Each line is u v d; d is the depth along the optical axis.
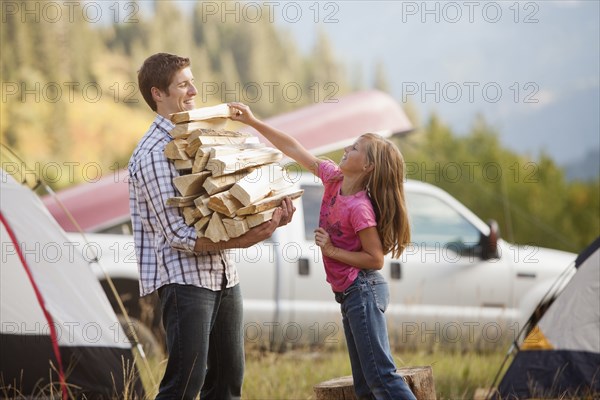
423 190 14.55
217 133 7.14
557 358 10.12
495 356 13.51
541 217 31.05
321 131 15.92
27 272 9.55
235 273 7.45
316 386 8.22
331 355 13.31
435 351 13.17
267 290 13.34
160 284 7.07
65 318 9.57
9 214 9.63
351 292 7.41
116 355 9.73
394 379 7.25
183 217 6.94
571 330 10.18
